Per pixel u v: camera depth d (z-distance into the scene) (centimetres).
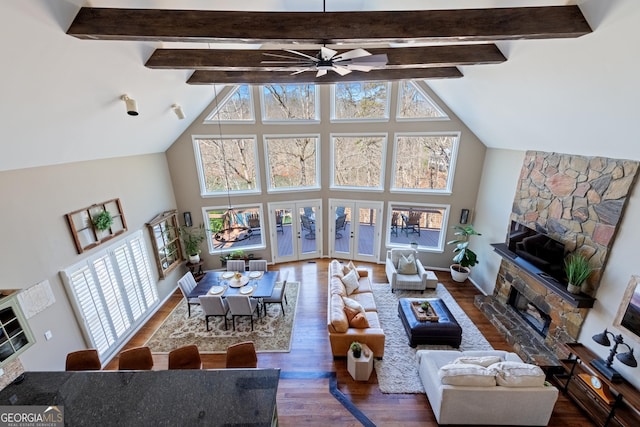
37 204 362
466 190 670
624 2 216
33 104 285
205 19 276
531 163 493
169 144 641
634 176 326
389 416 345
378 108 670
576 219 402
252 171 718
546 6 262
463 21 278
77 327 413
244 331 512
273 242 768
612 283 350
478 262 659
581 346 383
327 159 723
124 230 514
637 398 304
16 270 337
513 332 471
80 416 216
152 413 216
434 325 449
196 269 724
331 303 467
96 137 412
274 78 502
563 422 332
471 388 309
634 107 275
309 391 382
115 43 309
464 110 573
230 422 207
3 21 207
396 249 675
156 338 501
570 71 302
